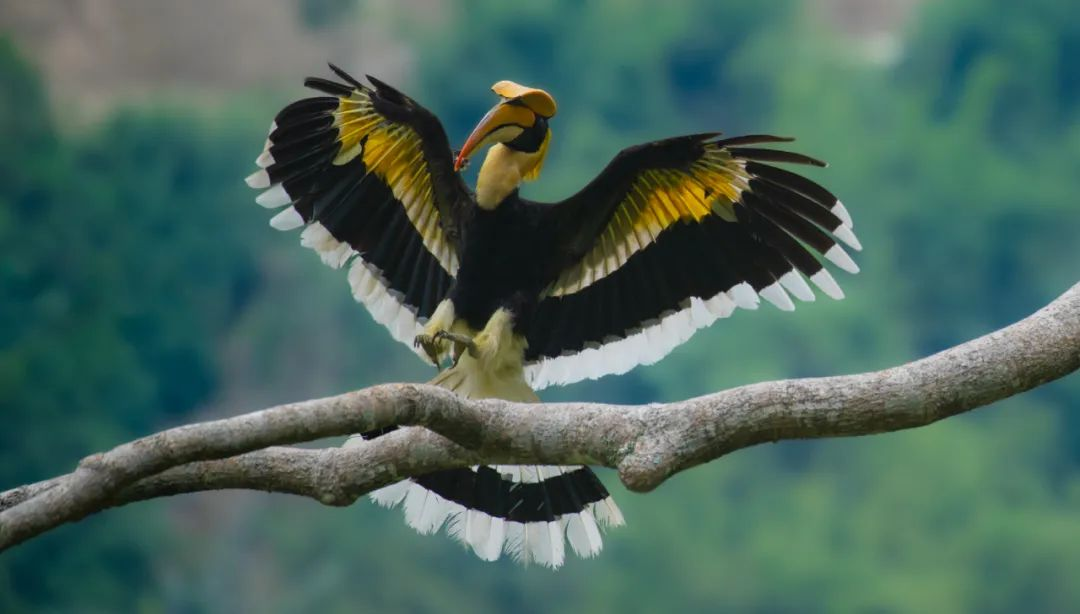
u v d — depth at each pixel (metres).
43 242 42.34
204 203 46.53
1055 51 55.44
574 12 56.06
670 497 36.66
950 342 49.59
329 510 35.44
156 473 5.00
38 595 32.25
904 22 61.03
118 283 43.09
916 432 39.12
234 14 53.47
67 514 4.92
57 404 36.81
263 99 51.03
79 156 47.09
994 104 53.94
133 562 33.53
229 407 42.91
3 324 38.97
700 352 41.69
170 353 43.09
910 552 36.91
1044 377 5.46
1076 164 52.81
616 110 55.88
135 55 51.88
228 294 45.12
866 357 43.00
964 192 50.34
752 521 37.00
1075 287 5.64
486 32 55.59
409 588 33.81
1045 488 39.72
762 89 57.44
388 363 42.78
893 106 55.06
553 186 52.84
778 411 5.40
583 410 5.55
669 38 56.59
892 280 49.69
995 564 36.38
